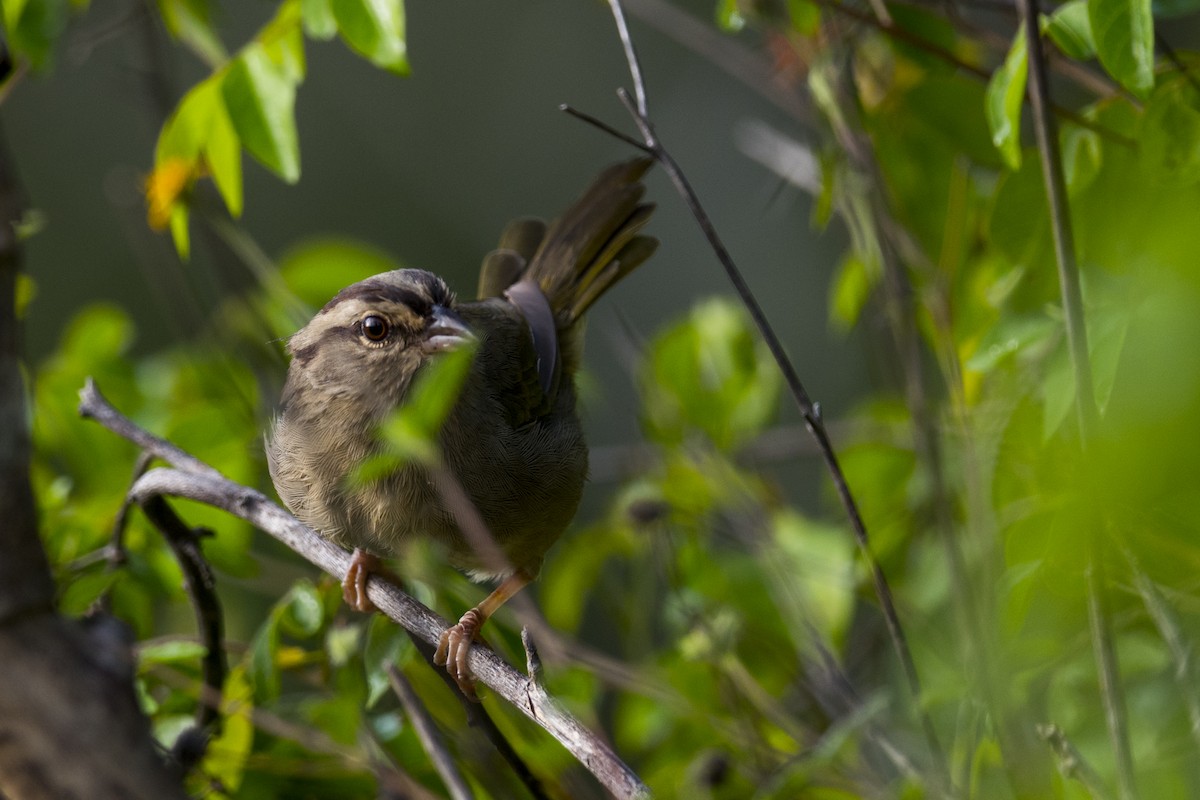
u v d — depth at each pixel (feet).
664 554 33.12
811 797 27.02
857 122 29.66
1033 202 26.18
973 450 25.12
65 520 29.76
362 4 24.85
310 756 27.14
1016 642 25.27
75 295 56.65
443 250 62.54
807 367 56.75
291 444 28.53
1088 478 12.02
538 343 32.27
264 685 25.45
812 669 31.09
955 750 24.41
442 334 27.71
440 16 66.13
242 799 27.14
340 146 62.80
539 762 28.17
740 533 33.81
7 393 14.73
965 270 31.30
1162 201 22.93
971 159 31.40
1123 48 22.40
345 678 26.89
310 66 63.36
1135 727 25.32
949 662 26.99
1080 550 19.75
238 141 28.17
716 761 28.58
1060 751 21.36
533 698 21.29
